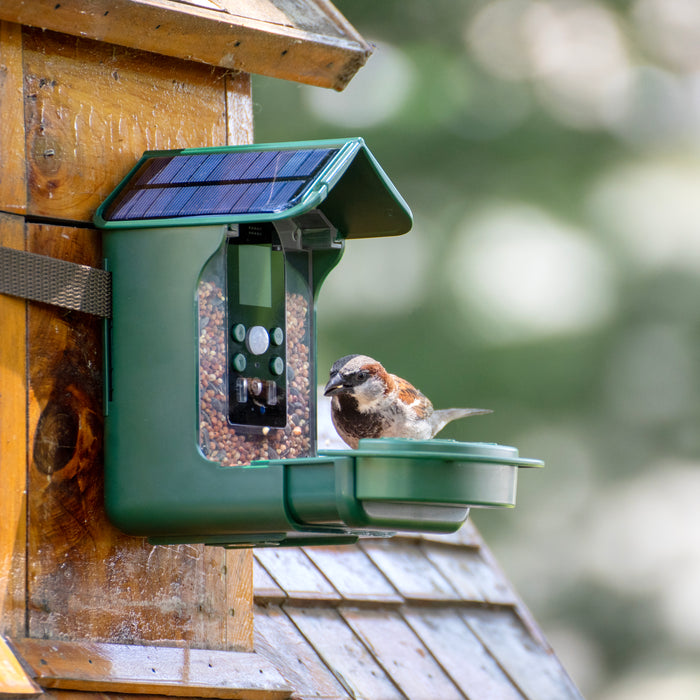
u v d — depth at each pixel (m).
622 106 22.95
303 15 7.96
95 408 6.86
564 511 21.70
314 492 6.48
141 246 6.89
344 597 9.41
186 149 7.15
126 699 6.55
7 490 6.38
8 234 6.53
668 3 23.66
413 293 20.80
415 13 22.27
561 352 20.92
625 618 21.98
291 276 7.62
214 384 6.98
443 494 6.37
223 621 7.37
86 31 6.83
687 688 21.67
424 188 21.45
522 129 22.03
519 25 22.70
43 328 6.62
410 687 8.99
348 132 21.08
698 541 21.81
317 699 8.01
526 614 11.10
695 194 22.19
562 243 21.41
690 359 21.39
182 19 7.14
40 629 6.45
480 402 20.75
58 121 6.81
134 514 6.76
